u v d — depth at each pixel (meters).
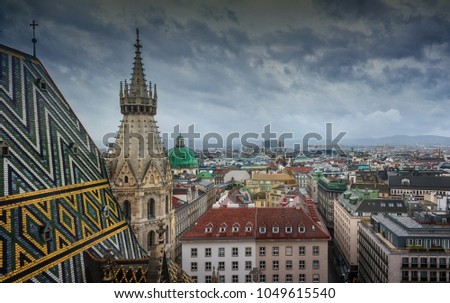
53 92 59.69
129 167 67.88
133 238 60.81
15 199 41.62
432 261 86.38
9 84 50.50
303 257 91.44
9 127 46.56
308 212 117.19
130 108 69.75
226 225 93.69
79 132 62.41
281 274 91.56
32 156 47.75
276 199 164.38
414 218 101.06
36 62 58.41
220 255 91.50
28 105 52.16
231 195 159.12
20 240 39.53
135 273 48.97
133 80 70.62
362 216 128.00
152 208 71.25
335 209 162.00
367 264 109.06
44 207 45.19
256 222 94.88
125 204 68.38
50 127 54.41
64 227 46.31
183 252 91.56
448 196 144.50
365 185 184.25
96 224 52.81
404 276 87.00
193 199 175.50
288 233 92.12
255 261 91.50
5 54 52.09
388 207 128.75
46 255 41.38
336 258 150.75
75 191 52.56
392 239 92.88
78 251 46.31
